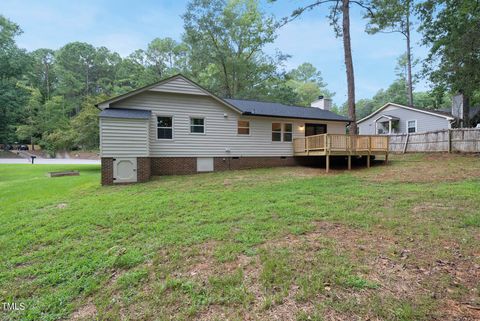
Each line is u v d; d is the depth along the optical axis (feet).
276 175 33.12
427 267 8.82
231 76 86.48
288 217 14.71
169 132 37.01
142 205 18.51
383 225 12.91
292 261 9.39
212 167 39.86
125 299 7.68
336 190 21.93
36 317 7.16
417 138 45.37
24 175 44.19
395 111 70.08
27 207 19.21
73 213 17.01
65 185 30.27
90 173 46.50
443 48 45.57
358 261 9.32
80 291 8.32
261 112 43.80
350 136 36.63
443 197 17.76
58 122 115.85
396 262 9.21
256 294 7.57
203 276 8.71
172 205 18.34
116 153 30.04
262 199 19.38
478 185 20.77
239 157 42.11
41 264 10.17
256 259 9.73
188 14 76.07
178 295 7.72
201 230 13.08
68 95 142.20
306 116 46.62
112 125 29.91
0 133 117.50
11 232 13.97
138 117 30.91
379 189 21.71
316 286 7.77
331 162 47.14
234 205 17.93
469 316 6.37
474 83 40.68
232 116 41.42
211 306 7.15
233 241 11.53
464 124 54.60
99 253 10.90
